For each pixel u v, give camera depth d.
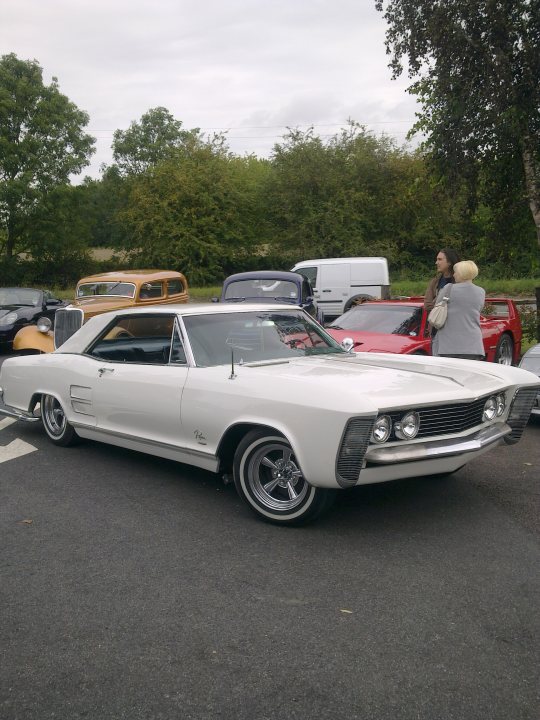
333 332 9.06
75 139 42.41
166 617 3.06
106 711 2.38
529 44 11.70
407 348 8.27
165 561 3.68
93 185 44.44
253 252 48.09
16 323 13.86
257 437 4.16
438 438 4.07
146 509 4.53
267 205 46.38
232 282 12.92
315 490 3.98
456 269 6.16
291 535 4.04
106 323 5.68
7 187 39.50
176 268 45.62
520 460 5.74
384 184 44.75
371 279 20.00
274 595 3.27
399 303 9.72
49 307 14.89
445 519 4.30
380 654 2.73
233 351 4.79
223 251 44.66
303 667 2.64
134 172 57.59
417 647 2.78
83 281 13.59
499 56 11.59
